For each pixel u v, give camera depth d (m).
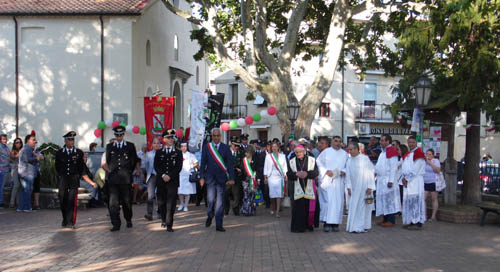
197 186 15.18
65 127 21.94
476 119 13.83
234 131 40.91
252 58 20.33
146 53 24.34
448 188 13.60
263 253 8.23
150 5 23.31
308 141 14.65
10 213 13.32
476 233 10.35
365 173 10.45
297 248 8.69
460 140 37.44
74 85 21.91
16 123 22.00
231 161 10.73
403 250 8.52
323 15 22.61
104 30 21.83
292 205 10.73
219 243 9.11
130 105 21.73
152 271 6.96
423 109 13.13
